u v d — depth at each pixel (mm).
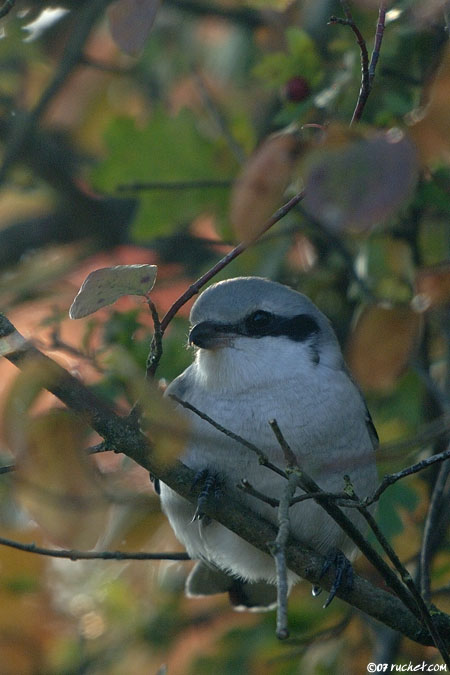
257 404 7781
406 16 8070
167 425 5449
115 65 13820
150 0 5551
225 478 7645
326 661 9602
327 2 10609
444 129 5074
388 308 7059
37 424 5695
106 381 7566
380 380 7117
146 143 10156
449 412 8328
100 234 13516
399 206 4441
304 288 10648
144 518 8820
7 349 5652
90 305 5281
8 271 11891
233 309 8109
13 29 10883
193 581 9328
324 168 4480
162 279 10398
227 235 10148
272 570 8305
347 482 5805
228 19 12711
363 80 5754
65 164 13414
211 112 10391
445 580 9266
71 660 9953
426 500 9469
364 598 7117
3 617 9727
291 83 8703
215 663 9789
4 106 13070
